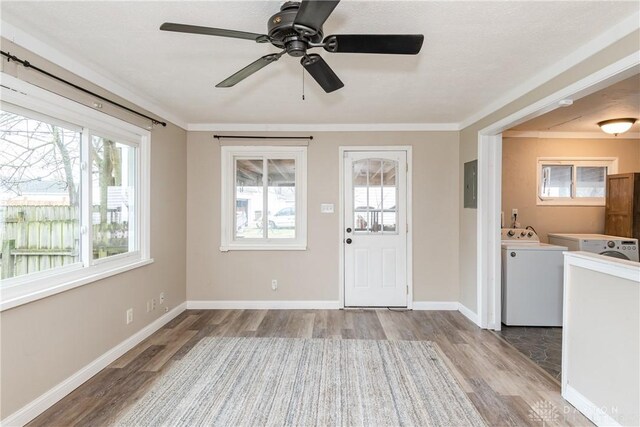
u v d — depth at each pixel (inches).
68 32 79.9
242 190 171.3
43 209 88.3
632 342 70.6
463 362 110.4
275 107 139.2
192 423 79.5
